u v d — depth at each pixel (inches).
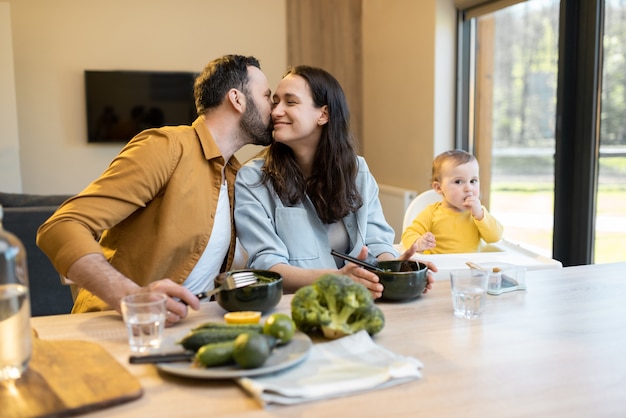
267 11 210.1
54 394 34.4
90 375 37.0
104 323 49.3
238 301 50.0
